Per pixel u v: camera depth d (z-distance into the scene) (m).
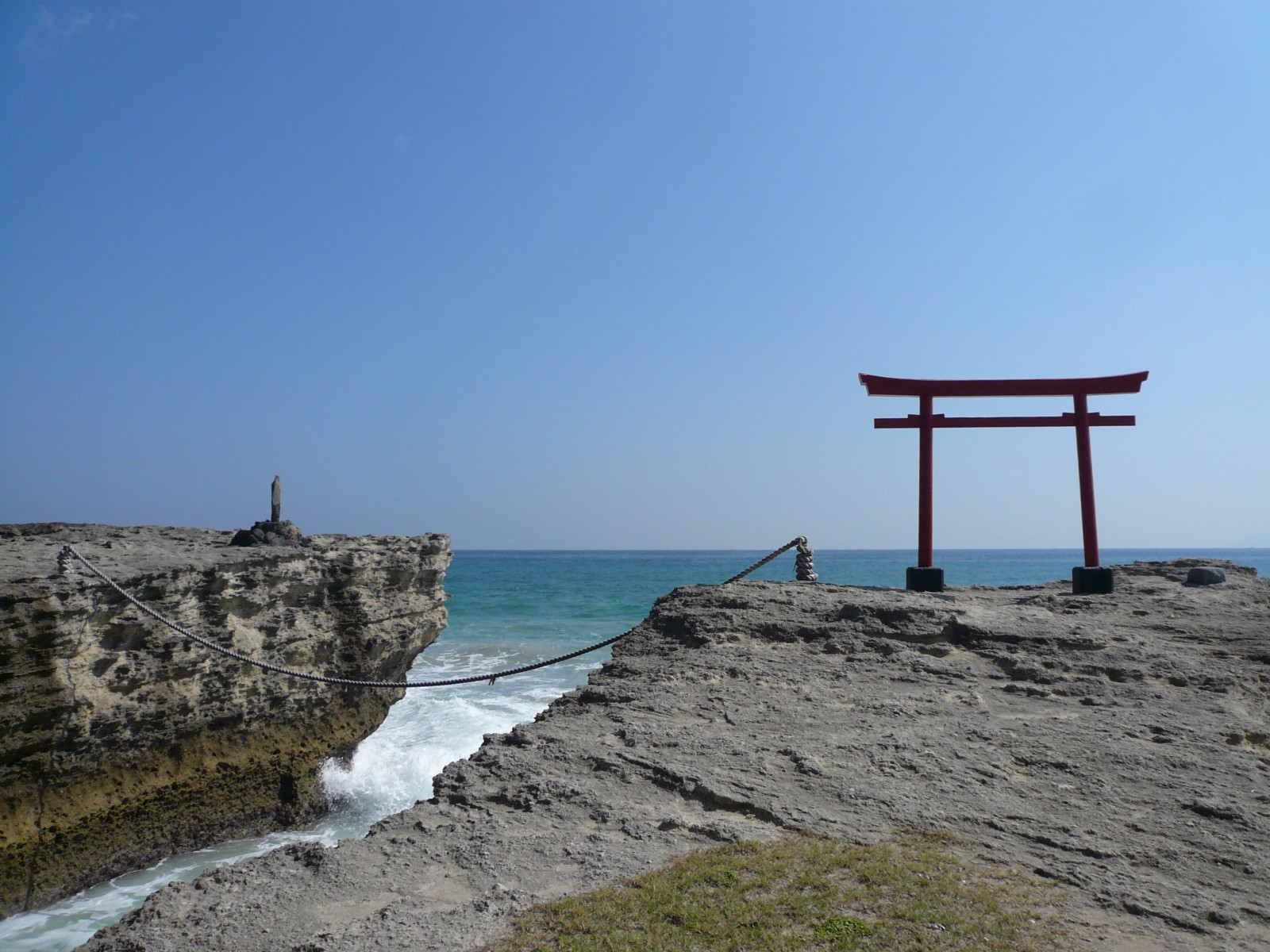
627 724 7.68
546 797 6.27
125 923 4.74
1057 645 9.81
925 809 5.99
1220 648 10.13
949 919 4.52
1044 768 6.79
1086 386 15.11
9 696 12.88
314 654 19.06
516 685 27.14
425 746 20.36
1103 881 5.02
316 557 19.39
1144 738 7.48
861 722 7.76
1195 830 5.75
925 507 15.27
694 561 177.88
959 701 8.40
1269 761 7.05
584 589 70.00
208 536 21.70
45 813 13.54
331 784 18.73
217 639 16.48
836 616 10.74
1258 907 4.76
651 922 4.52
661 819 5.91
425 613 22.77
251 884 5.14
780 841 5.51
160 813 15.36
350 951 4.26
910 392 15.50
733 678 9.01
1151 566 15.89
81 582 13.85
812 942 4.31
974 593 14.94
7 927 12.42
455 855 5.43
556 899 4.80
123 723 14.62
